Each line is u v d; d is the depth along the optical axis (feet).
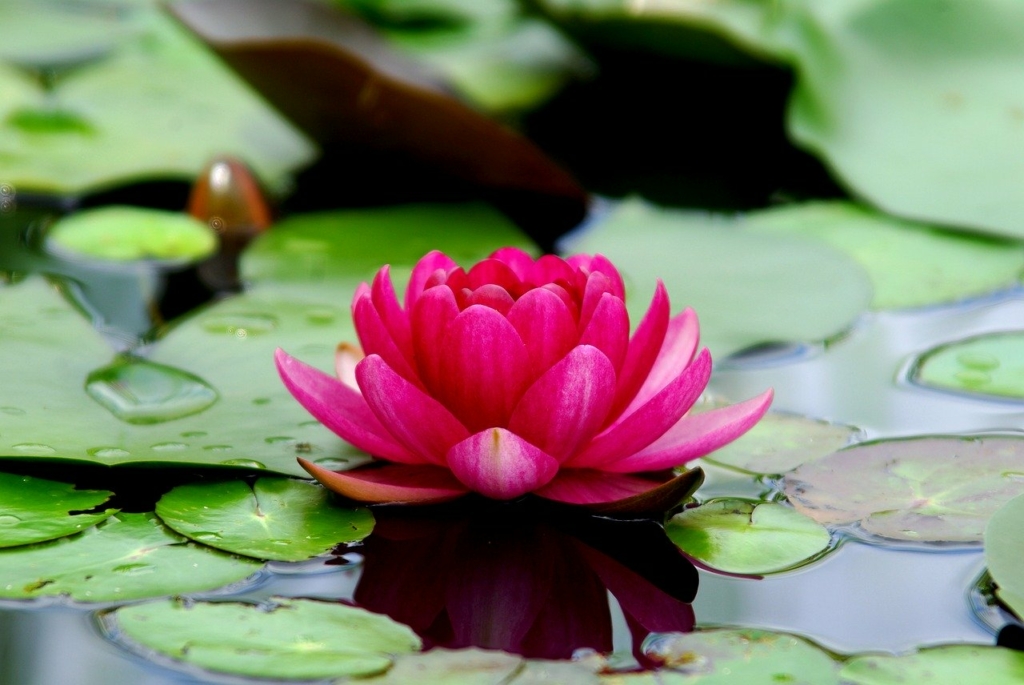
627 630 5.02
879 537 5.12
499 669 4.96
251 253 5.67
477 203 6.01
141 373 5.32
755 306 5.53
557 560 5.10
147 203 5.87
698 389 5.13
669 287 5.57
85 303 5.52
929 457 5.21
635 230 5.77
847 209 5.84
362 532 5.11
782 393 5.34
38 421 5.20
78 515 5.12
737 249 5.69
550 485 5.16
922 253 5.68
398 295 5.53
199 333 5.41
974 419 5.28
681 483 5.09
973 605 5.04
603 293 5.14
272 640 4.99
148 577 5.05
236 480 5.18
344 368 5.27
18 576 5.04
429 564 5.09
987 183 5.74
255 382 5.32
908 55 5.99
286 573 5.07
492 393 5.13
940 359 5.40
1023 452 5.21
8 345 5.33
